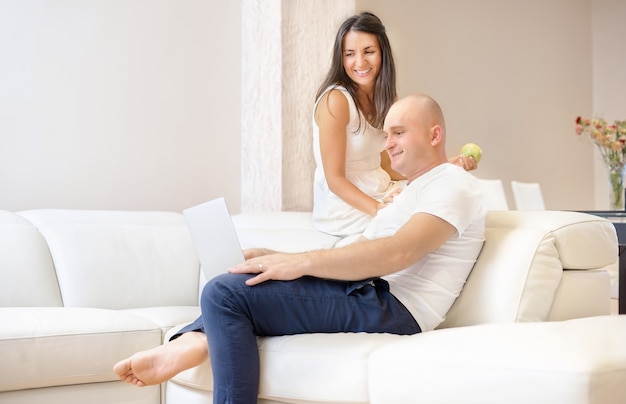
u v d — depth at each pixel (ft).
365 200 9.04
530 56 24.00
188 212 7.62
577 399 5.14
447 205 6.87
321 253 6.82
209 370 7.18
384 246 6.73
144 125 13.83
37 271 10.11
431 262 7.13
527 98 23.85
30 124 12.80
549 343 5.58
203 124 14.43
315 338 6.70
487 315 6.99
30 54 12.78
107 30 13.46
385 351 6.19
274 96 14.37
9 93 12.62
